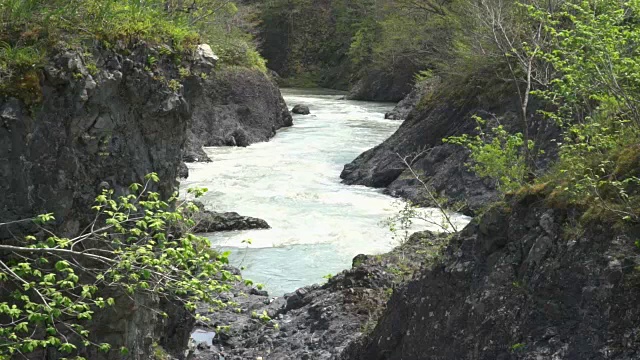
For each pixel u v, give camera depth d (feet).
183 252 22.13
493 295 23.43
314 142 104.17
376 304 36.29
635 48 25.89
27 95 23.97
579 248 21.62
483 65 73.67
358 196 70.85
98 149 26.21
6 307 20.92
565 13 27.04
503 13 56.59
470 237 25.16
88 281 25.89
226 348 36.63
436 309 25.43
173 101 28.30
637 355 19.44
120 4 27.81
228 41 116.67
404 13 130.52
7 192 23.93
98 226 26.22
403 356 26.22
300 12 228.84
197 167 84.28
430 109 78.33
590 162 23.75
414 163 74.59
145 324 28.78
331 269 50.26
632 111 23.97
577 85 25.75
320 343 34.40
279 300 41.81
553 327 21.56
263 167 84.48
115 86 26.30
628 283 20.21
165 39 28.78
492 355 22.88
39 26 25.16
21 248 21.25
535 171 37.29
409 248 42.16
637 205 21.27
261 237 56.80
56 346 25.26
